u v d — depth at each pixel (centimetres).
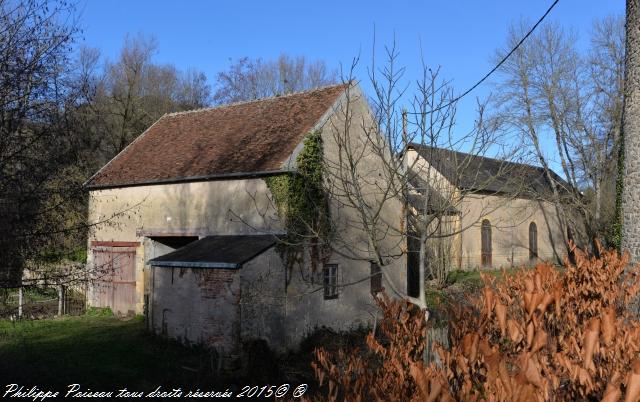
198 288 1454
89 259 2042
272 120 1812
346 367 478
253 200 1588
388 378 405
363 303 1678
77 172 1106
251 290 1390
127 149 2206
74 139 1084
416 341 487
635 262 932
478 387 345
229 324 1370
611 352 389
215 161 1744
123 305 1953
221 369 1280
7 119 950
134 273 1923
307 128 1581
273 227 1526
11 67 959
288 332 1459
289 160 1506
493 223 3147
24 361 1260
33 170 984
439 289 2172
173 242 1958
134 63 3375
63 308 1983
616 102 2633
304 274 1512
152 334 1567
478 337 327
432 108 846
